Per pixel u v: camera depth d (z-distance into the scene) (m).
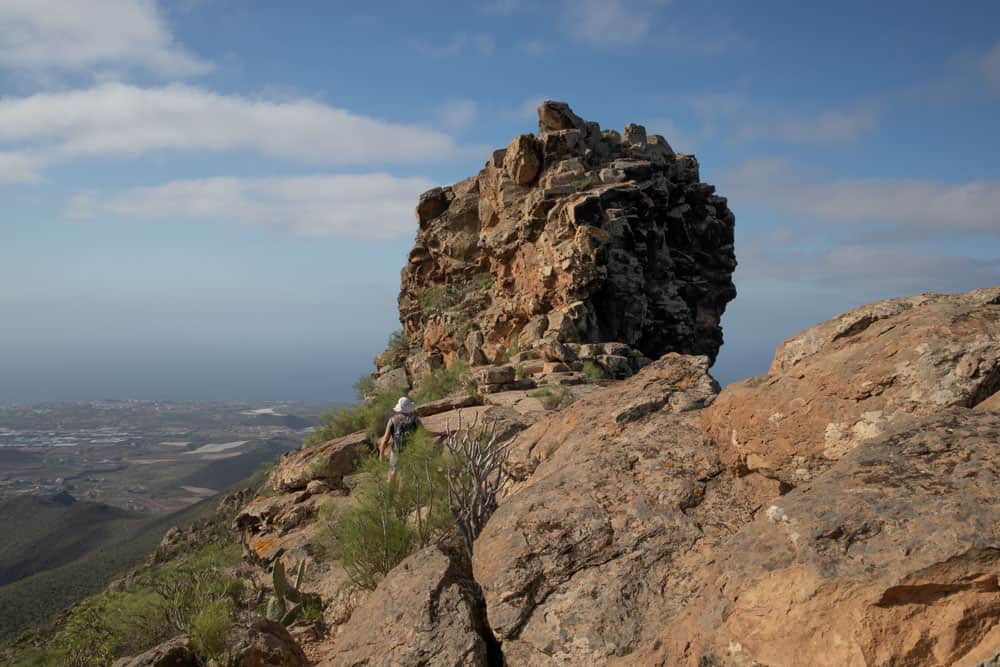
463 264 47.75
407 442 10.40
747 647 3.51
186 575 9.66
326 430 20.05
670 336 36.84
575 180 35.03
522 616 4.98
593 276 30.67
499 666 5.18
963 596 3.06
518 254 35.75
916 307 5.62
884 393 4.81
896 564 3.19
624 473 6.09
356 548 8.19
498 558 5.41
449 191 51.12
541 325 31.20
